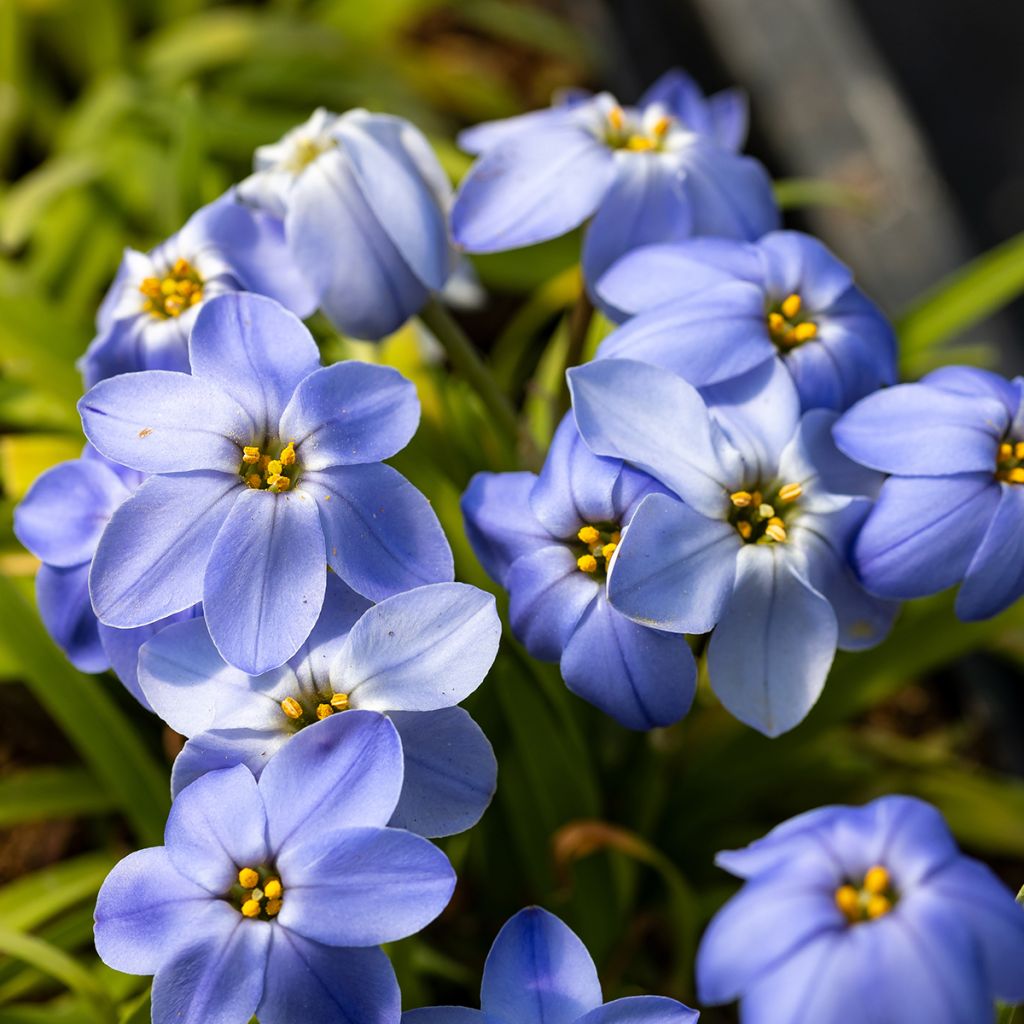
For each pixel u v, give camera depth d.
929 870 0.32
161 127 0.48
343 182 0.36
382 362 0.41
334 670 0.34
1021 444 0.35
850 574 0.35
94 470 0.35
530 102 0.61
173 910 0.33
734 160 0.38
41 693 0.38
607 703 0.34
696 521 0.34
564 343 0.43
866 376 0.36
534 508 0.34
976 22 0.62
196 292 0.36
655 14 0.59
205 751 0.33
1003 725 0.44
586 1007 0.33
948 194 0.52
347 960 0.32
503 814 0.39
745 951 0.32
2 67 0.52
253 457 0.34
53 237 0.47
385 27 0.57
